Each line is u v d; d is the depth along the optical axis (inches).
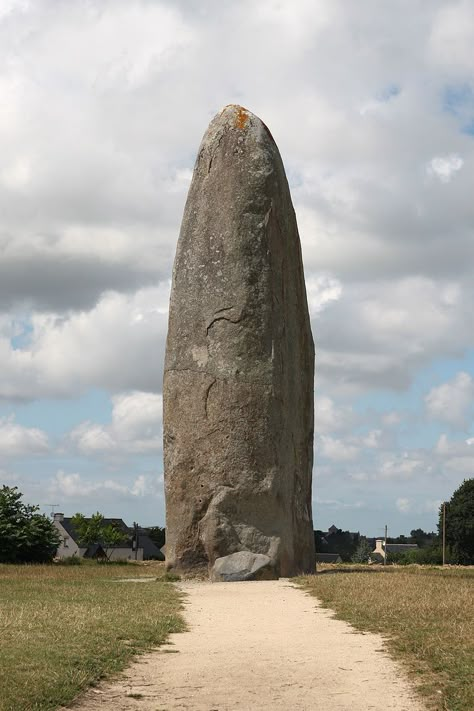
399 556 3348.9
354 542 3826.3
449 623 564.4
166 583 916.6
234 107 1125.1
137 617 617.0
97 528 2576.3
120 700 417.7
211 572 989.2
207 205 1083.3
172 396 1052.5
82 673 448.5
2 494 1499.8
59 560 1540.4
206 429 1027.3
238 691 429.7
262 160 1090.1
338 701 411.8
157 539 3390.7
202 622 622.2
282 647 526.3
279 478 1028.5
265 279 1058.1
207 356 1042.7
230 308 1045.8
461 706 399.2
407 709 399.5
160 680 452.4
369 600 679.1
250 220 1067.9
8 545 1435.8
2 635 520.1
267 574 979.9
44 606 657.6
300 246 1144.2
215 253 1064.2
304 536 1080.8
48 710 393.1
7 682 421.4
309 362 1136.8
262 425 1024.9
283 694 423.8
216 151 1098.7
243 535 1007.0
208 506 1014.4
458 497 2802.7
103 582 916.0
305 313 1136.8
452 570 1117.7
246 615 653.3
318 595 754.8
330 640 543.8
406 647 510.0
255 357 1037.8
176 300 1075.3
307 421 1125.1
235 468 1015.0
